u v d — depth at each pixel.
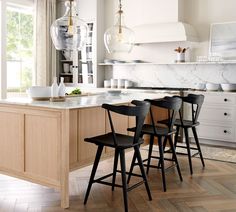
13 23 6.90
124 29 4.32
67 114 3.04
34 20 7.11
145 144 5.21
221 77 6.28
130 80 7.38
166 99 3.66
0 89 6.44
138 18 6.99
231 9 6.10
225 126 5.68
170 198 3.31
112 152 4.18
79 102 3.49
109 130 4.16
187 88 6.55
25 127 3.38
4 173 3.61
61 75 7.91
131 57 7.31
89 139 3.20
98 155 3.19
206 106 5.84
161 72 6.96
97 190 3.52
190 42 6.56
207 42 6.38
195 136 4.46
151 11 6.59
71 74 7.81
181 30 6.10
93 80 7.48
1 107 3.55
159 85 7.02
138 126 3.07
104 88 7.11
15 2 6.77
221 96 5.68
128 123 4.59
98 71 7.49
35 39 7.14
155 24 6.46
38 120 3.27
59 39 3.83
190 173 4.14
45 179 3.25
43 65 7.27
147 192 3.29
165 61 6.89
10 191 3.47
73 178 3.90
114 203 3.18
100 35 7.46
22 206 3.09
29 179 3.39
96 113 3.90
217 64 6.30
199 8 6.42
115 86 7.21
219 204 3.16
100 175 4.01
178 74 6.76
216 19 6.26
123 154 3.00
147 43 7.05
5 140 3.57
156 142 5.36
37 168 3.32
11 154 3.53
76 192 3.46
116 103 3.54
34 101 3.50
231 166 4.46
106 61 7.29
